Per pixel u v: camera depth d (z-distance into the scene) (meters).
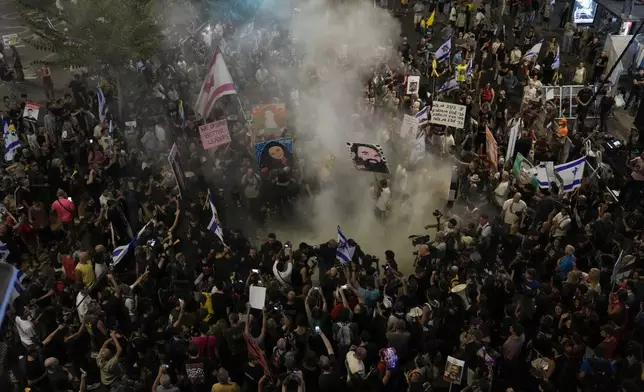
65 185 18.47
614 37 26.86
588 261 14.89
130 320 12.83
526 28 33.94
